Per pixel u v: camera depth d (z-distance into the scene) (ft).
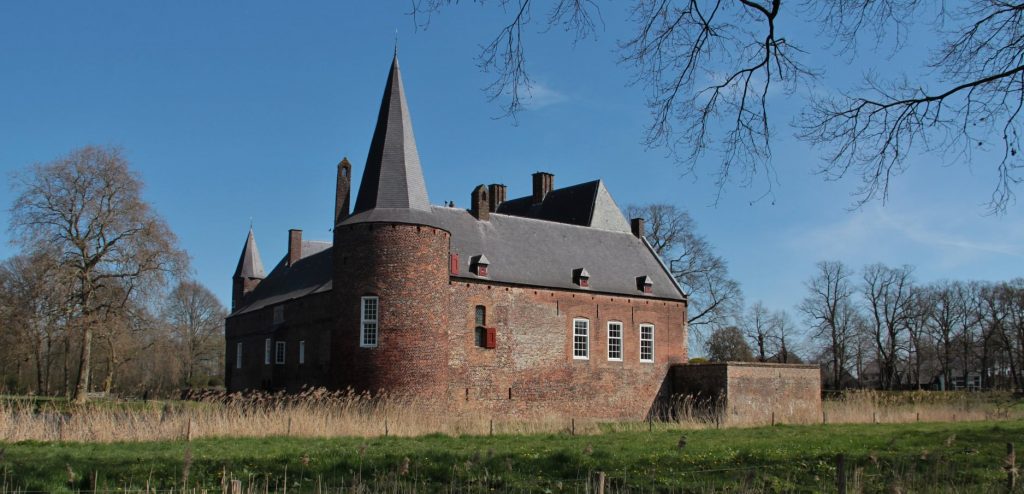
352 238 101.86
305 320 125.08
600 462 49.62
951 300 222.28
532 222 128.98
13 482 40.40
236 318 160.66
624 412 123.95
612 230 142.10
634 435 73.56
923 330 224.53
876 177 35.68
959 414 111.65
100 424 63.52
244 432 66.90
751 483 39.52
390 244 100.48
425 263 101.60
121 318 132.46
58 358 178.81
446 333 103.55
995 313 213.66
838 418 105.81
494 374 110.22
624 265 133.90
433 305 101.65
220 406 76.23
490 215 123.85
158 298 133.90
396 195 103.40
